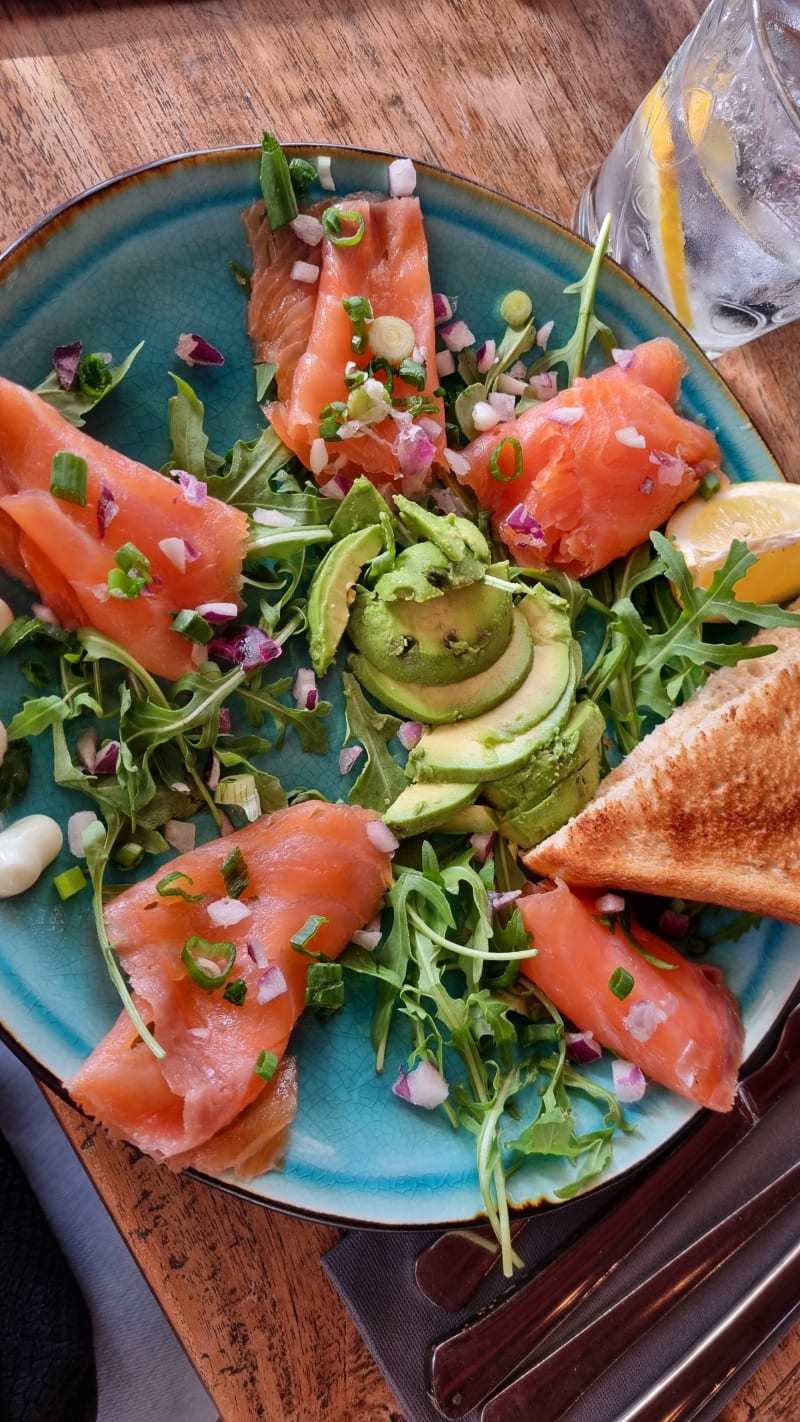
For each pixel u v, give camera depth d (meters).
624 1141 0.36
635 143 0.39
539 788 0.37
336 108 0.39
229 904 0.34
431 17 0.40
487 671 0.37
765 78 0.36
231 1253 0.36
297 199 0.36
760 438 0.40
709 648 0.38
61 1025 0.32
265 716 0.36
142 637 0.34
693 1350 0.38
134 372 0.35
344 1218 0.34
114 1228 0.38
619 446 0.38
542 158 0.41
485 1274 0.37
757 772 0.38
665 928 0.39
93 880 0.33
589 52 0.42
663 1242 0.39
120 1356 0.38
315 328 0.36
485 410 0.38
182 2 0.38
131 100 0.38
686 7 0.43
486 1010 0.36
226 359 0.36
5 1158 0.37
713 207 0.38
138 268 0.35
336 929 0.35
